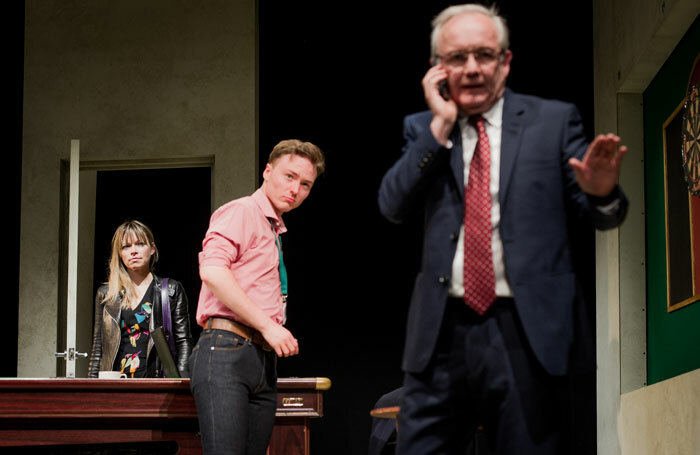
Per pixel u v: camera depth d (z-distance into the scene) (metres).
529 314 1.59
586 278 4.96
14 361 5.50
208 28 5.65
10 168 5.66
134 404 2.80
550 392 1.60
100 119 5.64
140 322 3.85
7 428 2.80
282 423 2.95
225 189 5.47
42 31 5.75
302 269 5.24
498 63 1.66
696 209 3.54
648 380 4.35
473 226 1.65
